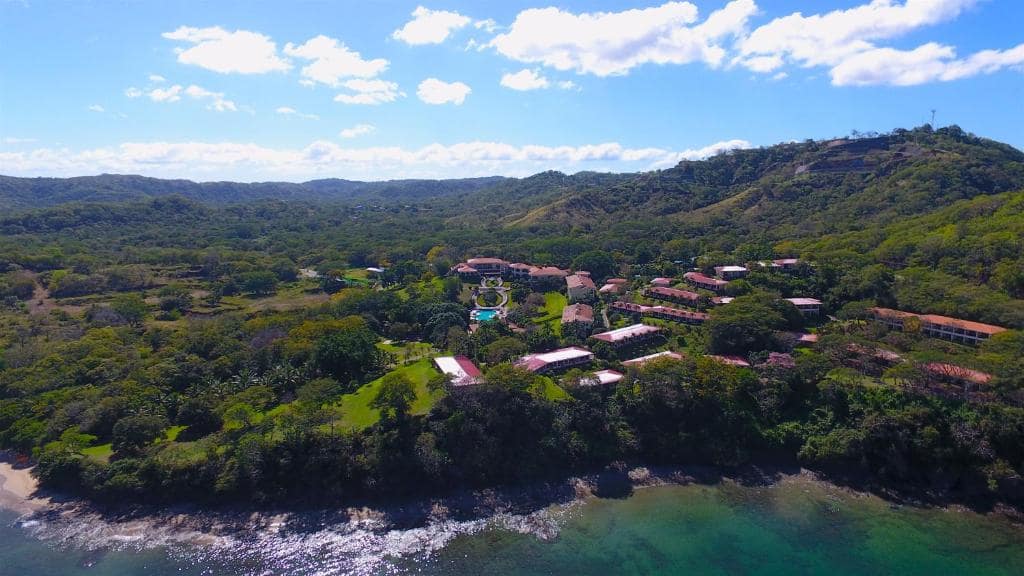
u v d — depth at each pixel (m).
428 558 63.25
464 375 89.06
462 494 75.38
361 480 74.62
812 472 79.50
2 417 83.94
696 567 61.03
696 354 103.00
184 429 84.50
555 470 80.06
